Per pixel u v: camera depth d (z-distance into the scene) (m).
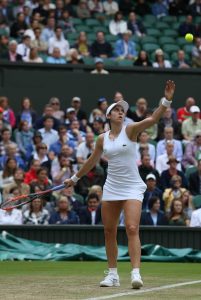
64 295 12.49
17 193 23.53
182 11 39.56
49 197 24.72
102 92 32.34
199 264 20.67
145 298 12.09
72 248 21.94
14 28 34.62
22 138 28.83
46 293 12.80
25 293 12.80
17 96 31.72
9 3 36.59
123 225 22.75
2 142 28.00
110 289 13.52
